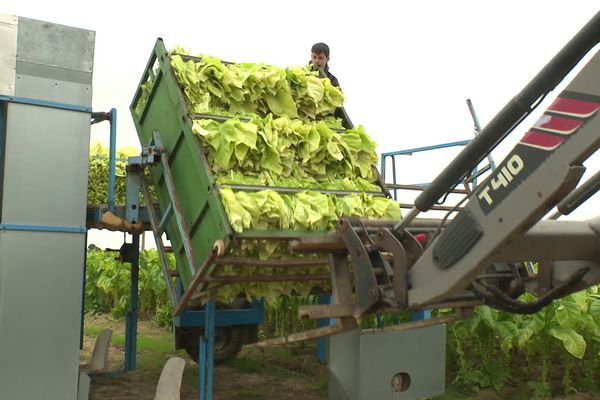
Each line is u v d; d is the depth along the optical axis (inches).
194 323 226.2
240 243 159.9
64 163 162.9
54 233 160.1
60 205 161.5
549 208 98.6
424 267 119.0
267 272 172.2
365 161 202.7
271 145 176.6
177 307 172.1
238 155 170.1
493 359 254.7
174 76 189.0
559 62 99.2
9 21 157.0
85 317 440.1
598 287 249.8
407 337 187.6
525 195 99.3
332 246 135.6
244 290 174.2
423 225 146.6
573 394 225.3
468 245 108.6
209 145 172.4
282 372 265.6
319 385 237.6
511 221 101.5
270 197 163.8
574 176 93.8
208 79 188.9
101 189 230.2
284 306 310.3
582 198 113.0
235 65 199.5
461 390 231.6
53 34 163.3
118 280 427.2
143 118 216.5
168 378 169.2
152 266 410.6
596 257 124.0
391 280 132.3
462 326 236.1
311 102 205.8
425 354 191.3
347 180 192.2
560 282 129.8
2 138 156.2
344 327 134.5
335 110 217.0
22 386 153.0
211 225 164.6
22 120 157.6
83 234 164.2
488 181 105.3
